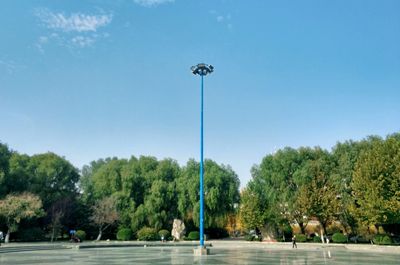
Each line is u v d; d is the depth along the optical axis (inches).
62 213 2129.7
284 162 2202.3
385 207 1524.4
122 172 2412.6
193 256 1039.6
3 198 1936.5
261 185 2281.0
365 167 1658.5
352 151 2086.6
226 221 2346.2
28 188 2133.4
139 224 2298.2
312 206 1921.8
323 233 2026.3
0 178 1945.1
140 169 2541.8
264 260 896.3
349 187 1953.7
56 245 1550.2
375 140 2010.3
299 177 2086.6
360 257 1040.2
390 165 1609.3
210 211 2293.3
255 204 2182.6
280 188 2162.9
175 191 2405.3
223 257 1000.9
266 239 2193.7
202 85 1245.7
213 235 2566.4
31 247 1370.6
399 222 1594.5
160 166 2519.7
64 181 2432.3
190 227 2431.1
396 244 1611.7
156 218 2277.3
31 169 2326.5
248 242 2039.9
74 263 794.8
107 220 2187.5
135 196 2415.1
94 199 2468.0
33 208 1879.9
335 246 1637.6
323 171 2062.0
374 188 1581.0
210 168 2417.6
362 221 1672.0
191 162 2511.1
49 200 2233.0
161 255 1083.9
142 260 885.2
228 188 2354.8
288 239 2197.3
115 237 2402.8
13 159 2263.8
